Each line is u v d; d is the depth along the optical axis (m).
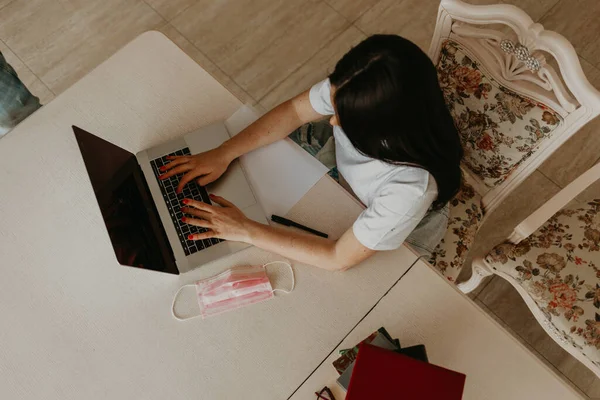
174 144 1.18
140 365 1.02
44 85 2.03
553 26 2.09
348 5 2.12
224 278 1.06
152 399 1.00
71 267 1.09
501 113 1.18
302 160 1.17
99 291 1.07
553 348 1.71
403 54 0.80
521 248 1.35
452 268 1.34
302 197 1.14
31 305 1.06
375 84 0.80
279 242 1.07
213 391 1.00
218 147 1.16
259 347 1.03
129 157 1.14
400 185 0.96
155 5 2.14
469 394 0.99
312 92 1.16
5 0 2.15
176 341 1.03
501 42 1.06
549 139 1.16
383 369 0.83
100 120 1.21
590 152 1.92
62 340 1.04
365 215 1.01
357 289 1.06
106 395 1.00
